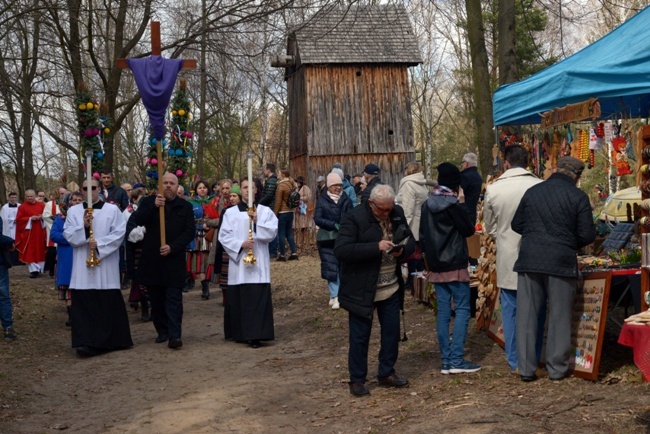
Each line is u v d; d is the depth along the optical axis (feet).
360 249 20.89
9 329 31.68
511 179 22.58
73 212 29.84
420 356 25.71
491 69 123.65
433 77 134.72
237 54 53.78
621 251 24.48
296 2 44.19
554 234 20.49
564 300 20.57
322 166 85.30
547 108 27.48
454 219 22.48
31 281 52.75
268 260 30.63
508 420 17.43
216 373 25.81
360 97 86.02
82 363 28.25
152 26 33.09
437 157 155.63
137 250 37.73
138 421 20.56
